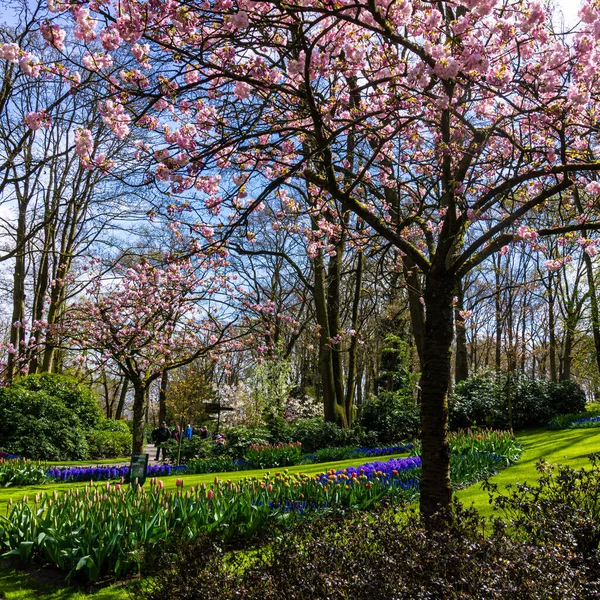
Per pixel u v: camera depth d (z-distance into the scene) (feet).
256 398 66.18
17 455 55.88
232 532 19.04
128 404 153.17
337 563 11.16
